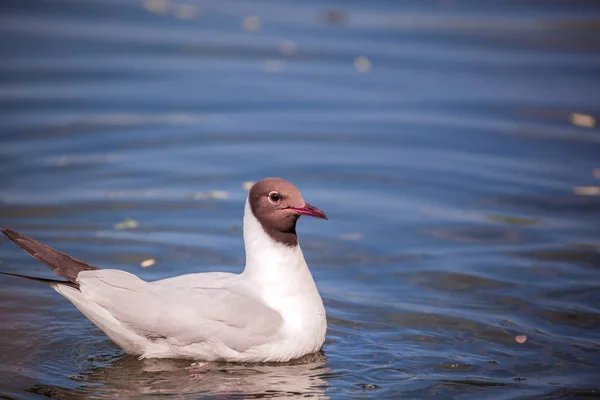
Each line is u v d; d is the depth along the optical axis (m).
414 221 14.94
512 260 13.39
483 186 16.52
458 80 22.86
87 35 25.55
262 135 19.00
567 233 14.41
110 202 15.32
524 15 29.16
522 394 9.53
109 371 9.88
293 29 26.92
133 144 18.20
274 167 17.22
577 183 16.67
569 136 19.19
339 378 9.81
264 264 10.28
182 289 10.06
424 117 20.30
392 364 10.20
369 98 21.48
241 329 9.90
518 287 12.47
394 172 17.14
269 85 22.17
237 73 22.97
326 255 13.65
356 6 29.78
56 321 11.18
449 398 9.41
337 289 12.41
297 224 14.88
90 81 21.92
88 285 9.89
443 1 30.70
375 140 18.84
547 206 15.59
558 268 13.09
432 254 13.65
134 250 13.41
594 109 20.89
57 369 9.92
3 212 14.66
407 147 18.48
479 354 10.50
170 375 9.81
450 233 14.47
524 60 24.53
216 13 28.45
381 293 12.29
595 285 12.49
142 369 9.95
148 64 23.34
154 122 19.50
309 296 10.35
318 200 15.77
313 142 18.69
